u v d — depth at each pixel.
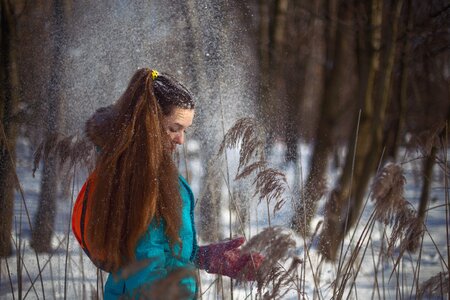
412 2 6.34
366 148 6.44
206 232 5.29
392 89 7.64
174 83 2.69
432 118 7.90
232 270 2.83
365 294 4.89
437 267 5.80
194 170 6.11
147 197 2.43
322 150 7.35
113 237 2.46
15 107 5.33
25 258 5.17
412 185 8.66
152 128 2.52
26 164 7.28
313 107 11.18
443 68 7.48
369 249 5.93
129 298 2.43
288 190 4.22
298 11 9.41
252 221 5.09
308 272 4.78
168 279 2.08
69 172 4.57
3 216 5.07
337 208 4.79
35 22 5.76
